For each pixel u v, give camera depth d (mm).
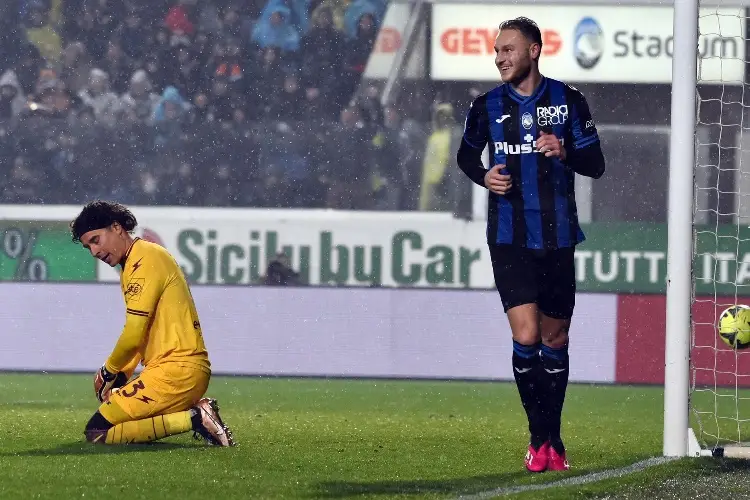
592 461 17500
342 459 17125
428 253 32344
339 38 38656
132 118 38031
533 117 15555
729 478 15742
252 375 31328
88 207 16859
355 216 32500
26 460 16156
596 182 35531
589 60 35656
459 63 36906
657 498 14297
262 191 37312
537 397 15891
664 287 32000
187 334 17391
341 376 31344
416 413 24953
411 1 37312
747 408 27141
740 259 32562
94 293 31578
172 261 17422
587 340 31172
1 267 32312
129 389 17438
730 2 35031
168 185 37625
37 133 37562
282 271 32500
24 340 31422
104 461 16109
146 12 39469
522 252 15680
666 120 35594
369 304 31500
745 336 19312
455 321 31469
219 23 39312
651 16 35469
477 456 17781
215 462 16250
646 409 26312
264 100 38781
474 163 16250
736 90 35281
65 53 38969
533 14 36000
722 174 35188
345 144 37250
